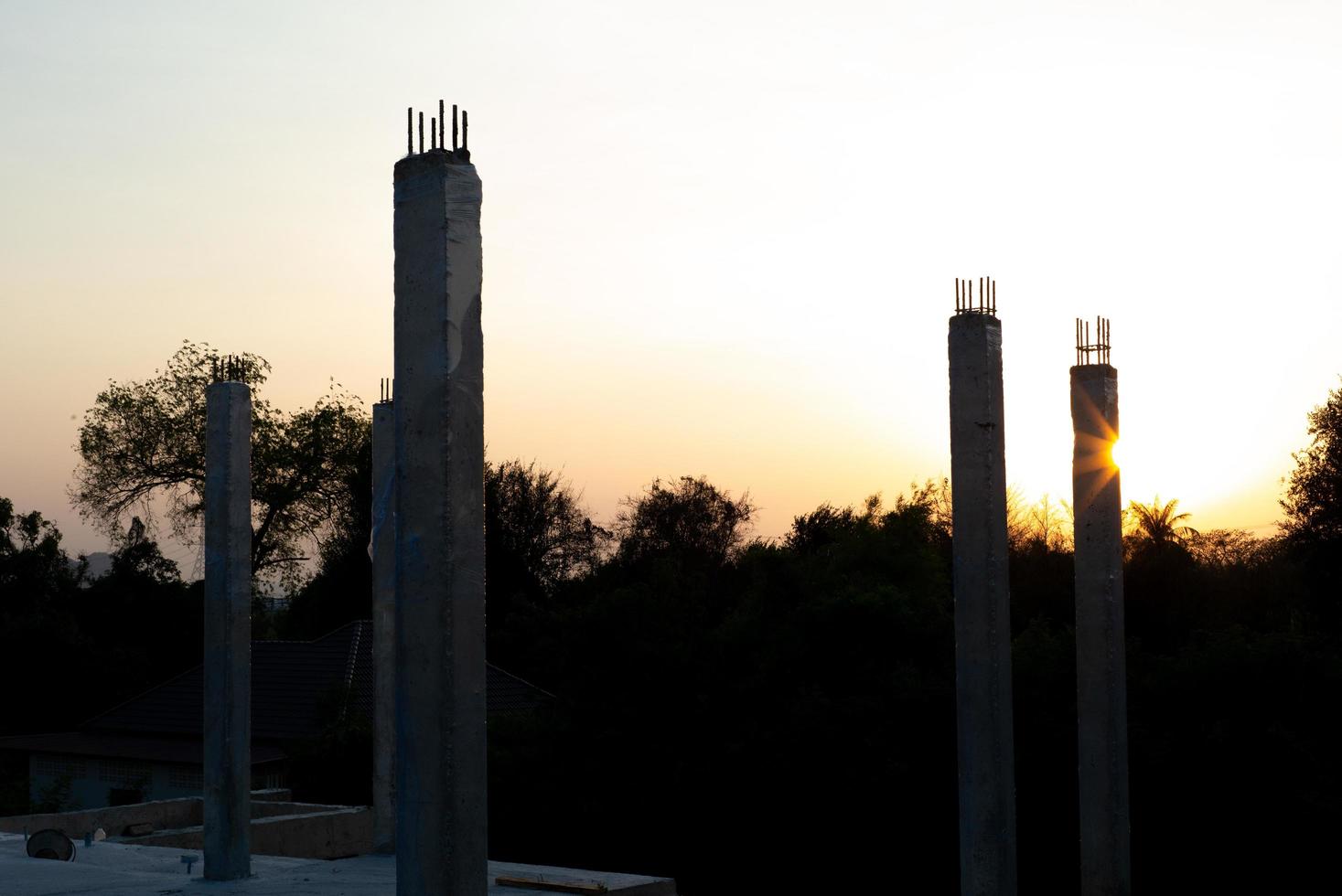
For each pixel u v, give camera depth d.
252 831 18.02
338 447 57.59
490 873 14.10
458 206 7.74
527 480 57.69
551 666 30.61
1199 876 23.67
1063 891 24.84
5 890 11.81
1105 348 14.29
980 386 12.02
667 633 29.27
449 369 7.58
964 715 11.88
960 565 12.02
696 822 27.86
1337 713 23.70
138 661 51.06
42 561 55.78
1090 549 14.16
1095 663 14.00
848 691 28.30
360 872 13.73
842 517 48.44
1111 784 13.78
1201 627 34.38
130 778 33.47
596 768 28.16
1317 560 38.41
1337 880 22.62
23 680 47.72
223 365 13.46
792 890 27.28
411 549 7.64
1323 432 39.97
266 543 58.78
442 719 7.40
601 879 13.78
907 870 26.39
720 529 65.88
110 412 56.19
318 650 36.41
